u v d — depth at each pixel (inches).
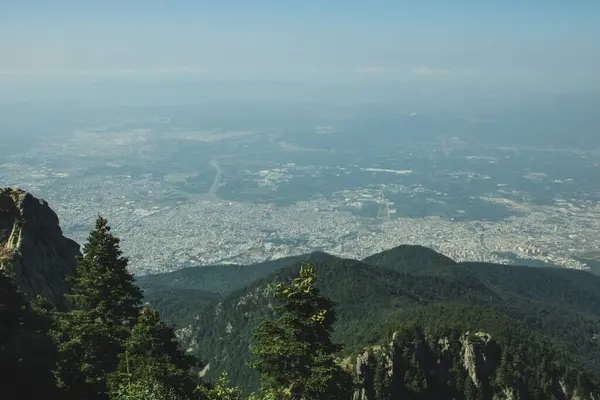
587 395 3590.1
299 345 1699.1
